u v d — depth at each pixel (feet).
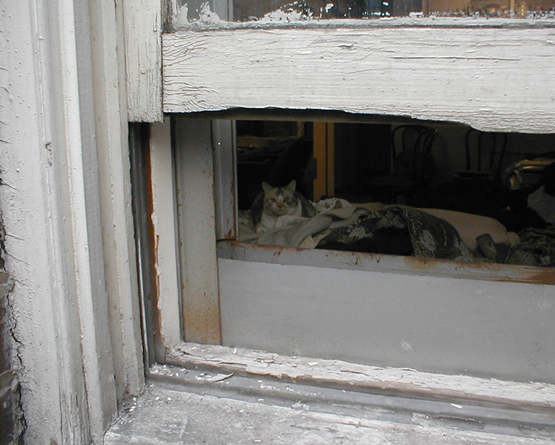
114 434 3.00
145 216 3.37
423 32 2.54
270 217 7.18
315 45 2.65
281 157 12.37
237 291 3.90
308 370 3.45
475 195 12.10
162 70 2.86
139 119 2.96
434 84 2.58
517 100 2.51
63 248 2.72
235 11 2.84
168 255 3.58
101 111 2.84
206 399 3.28
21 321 2.82
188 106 2.87
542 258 6.25
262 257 3.88
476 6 2.54
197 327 3.87
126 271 3.10
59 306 2.76
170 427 3.04
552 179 9.49
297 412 3.14
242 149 12.92
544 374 3.45
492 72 2.51
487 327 3.51
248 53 2.72
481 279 3.47
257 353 3.71
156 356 3.57
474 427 2.96
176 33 2.80
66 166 2.69
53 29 2.54
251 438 2.94
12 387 2.88
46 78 2.53
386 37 2.57
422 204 12.68
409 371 3.48
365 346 3.77
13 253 2.74
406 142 16.57
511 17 2.50
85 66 2.68
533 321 3.41
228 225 4.01
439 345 3.62
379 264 3.67
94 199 2.81
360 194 14.64
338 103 2.69
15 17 2.48
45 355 2.83
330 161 14.26
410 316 3.65
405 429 2.97
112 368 3.06
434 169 15.83
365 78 2.63
